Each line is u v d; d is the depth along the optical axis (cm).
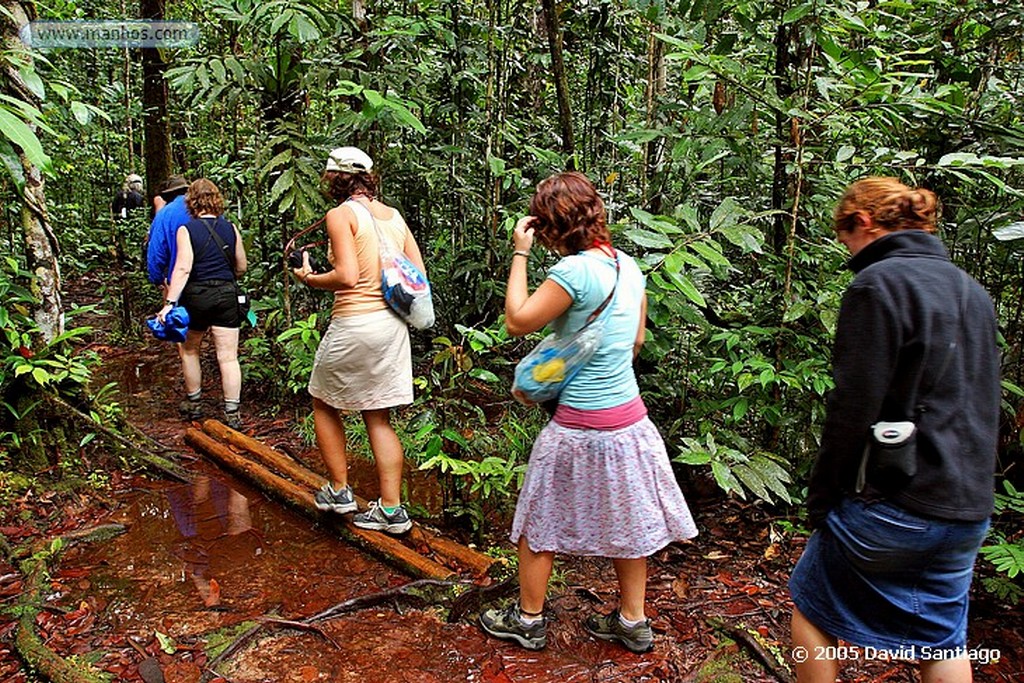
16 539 315
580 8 518
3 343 362
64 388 380
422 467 297
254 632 259
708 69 326
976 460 179
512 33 494
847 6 341
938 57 388
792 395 358
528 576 249
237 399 456
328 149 479
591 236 232
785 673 243
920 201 187
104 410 400
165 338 438
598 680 242
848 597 191
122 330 633
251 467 379
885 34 357
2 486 340
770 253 350
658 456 242
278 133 482
